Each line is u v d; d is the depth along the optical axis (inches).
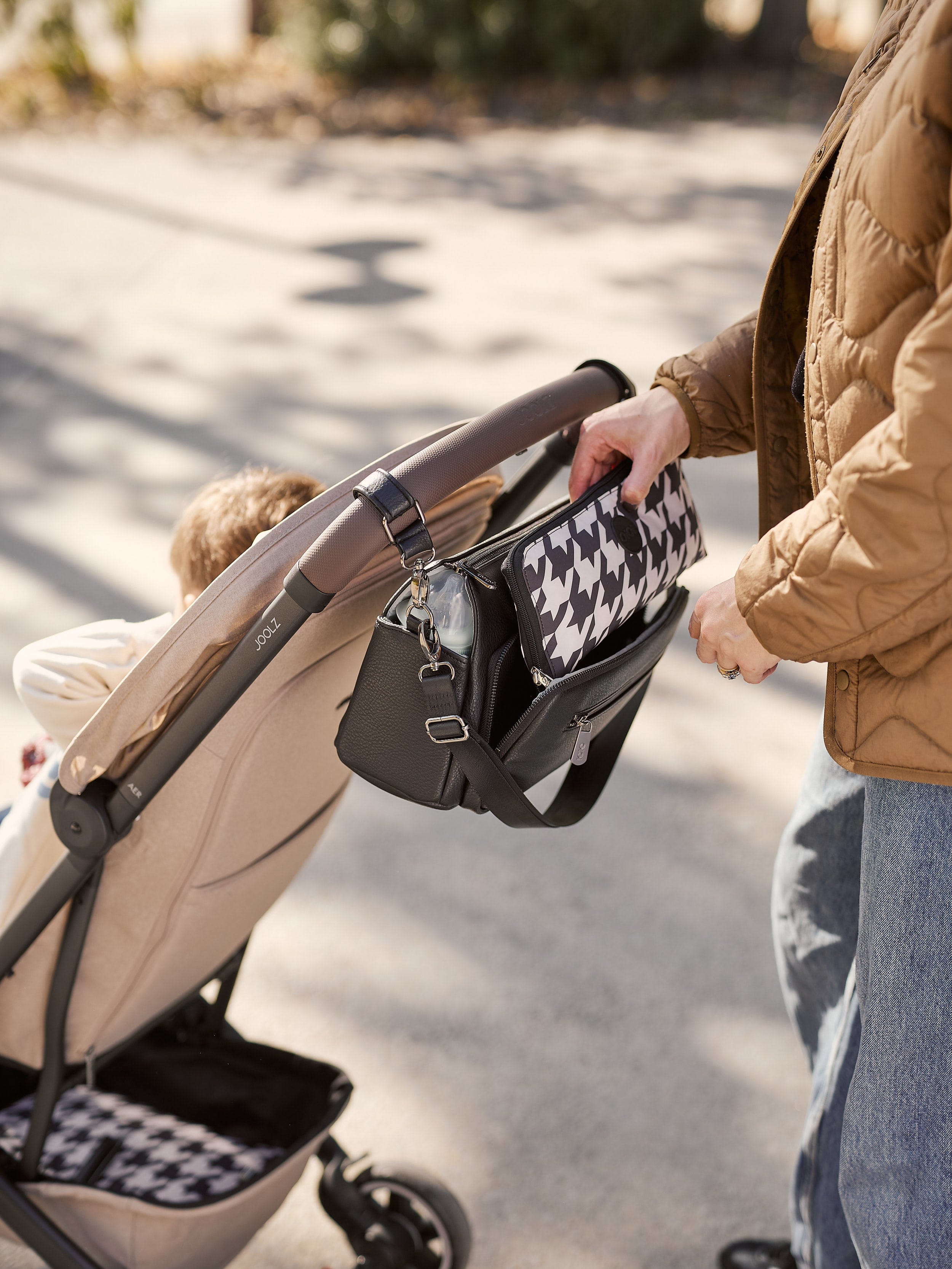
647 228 332.5
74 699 60.6
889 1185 55.7
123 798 56.5
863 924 56.3
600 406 62.9
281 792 61.9
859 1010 64.3
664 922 106.5
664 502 64.7
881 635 48.3
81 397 219.9
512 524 70.6
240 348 243.4
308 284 283.1
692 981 100.2
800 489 64.8
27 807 64.3
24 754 76.4
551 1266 76.9
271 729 57.0
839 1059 67.1
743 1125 87.3
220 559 63.5
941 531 44.2
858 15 748.6
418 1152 84.4
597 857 114.4
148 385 225.3
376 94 520.4
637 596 59.3
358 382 226.4
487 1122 86.9
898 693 50.9
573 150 434.9
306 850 72.4
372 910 107.7
